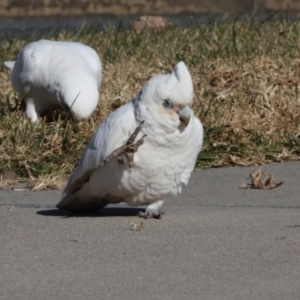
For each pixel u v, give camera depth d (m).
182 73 8.80
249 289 7.45
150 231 9.17
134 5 29.77
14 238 8.94
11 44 19.16
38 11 28.84
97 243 8.75
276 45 17.62
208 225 9.42
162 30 20.64
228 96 14.68
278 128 13.85
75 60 13.30
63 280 7.69
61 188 11.66
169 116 8.84
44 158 12.68
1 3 28.64
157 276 7.77
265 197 10.94
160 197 9.57
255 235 9.01
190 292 7.39
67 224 9.48
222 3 28.88
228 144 13.25
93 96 12.79
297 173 12.29
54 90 13.09
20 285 7.58
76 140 13.09
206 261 8.17
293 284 7.57
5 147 12.83
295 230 9.20
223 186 11.59
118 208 10.41
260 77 15.39
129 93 15.05
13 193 11.38
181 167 9.27
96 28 21.34
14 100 14.81
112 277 7.75
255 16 22.66
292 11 28.08
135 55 17.66
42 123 13.66
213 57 17.03
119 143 9.12
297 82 15.23
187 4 29.44
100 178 9.36
